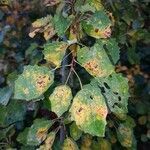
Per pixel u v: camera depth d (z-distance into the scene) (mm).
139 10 748
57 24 414
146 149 1096
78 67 664
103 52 384
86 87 378
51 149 471
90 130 359
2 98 519
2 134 604
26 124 759
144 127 1081
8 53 889
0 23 952
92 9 401
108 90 417
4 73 848
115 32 602
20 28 939
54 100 391
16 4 894
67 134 496
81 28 419
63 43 403
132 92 804
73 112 365
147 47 1101
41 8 819
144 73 1112
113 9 577
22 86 390
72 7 435
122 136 533
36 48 704
